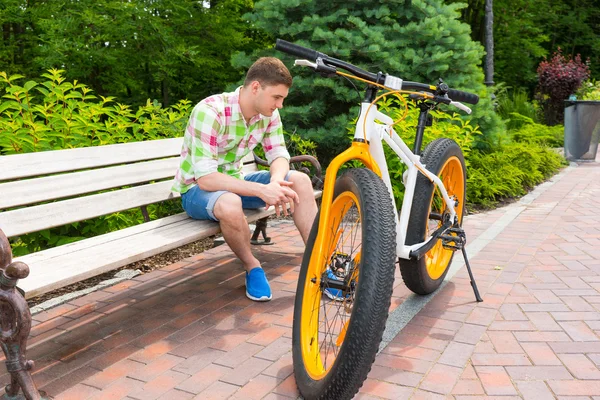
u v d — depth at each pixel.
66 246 2.86
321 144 6.73
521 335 2.89
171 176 3.92
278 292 3.56
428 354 2.69
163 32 8.27
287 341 2.87
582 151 9.98
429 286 3.35
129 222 4.43
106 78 9.33
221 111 3.30
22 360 2.11
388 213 2.21
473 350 2.73
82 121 4.23
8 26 10.05
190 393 2.39
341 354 2.08
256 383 2.46
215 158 3.33
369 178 2.34
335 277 2.48
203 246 4.68
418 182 3.20
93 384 2.47
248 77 3.27
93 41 8.36
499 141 7.68
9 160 2.81
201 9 9.38
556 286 3.59
